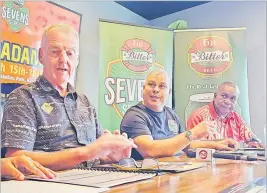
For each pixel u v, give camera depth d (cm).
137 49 250
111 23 243
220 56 262
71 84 206
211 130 255
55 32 201
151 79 252
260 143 243
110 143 213
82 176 136
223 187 119
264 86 278
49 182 123
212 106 260
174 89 266
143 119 244
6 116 170
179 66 267
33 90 184
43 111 184
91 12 246
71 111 199
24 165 147
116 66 242
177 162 194
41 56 192
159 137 245
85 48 238
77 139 197
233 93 259
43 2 197
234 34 263
